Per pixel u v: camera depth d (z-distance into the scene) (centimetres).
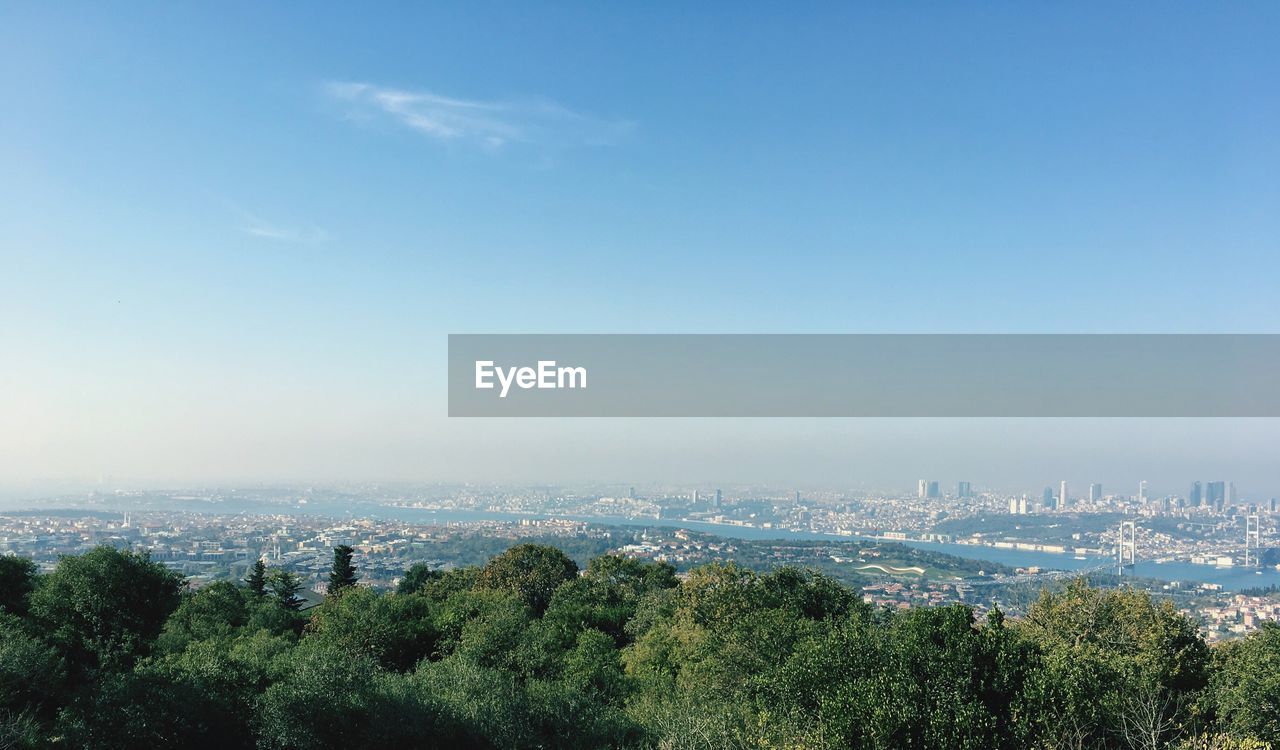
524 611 5347
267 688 3181
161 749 2794
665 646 4503
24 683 2889
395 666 4544
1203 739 2281
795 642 3466
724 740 2725
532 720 3431
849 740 2147
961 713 2083
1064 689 2186
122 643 3872
